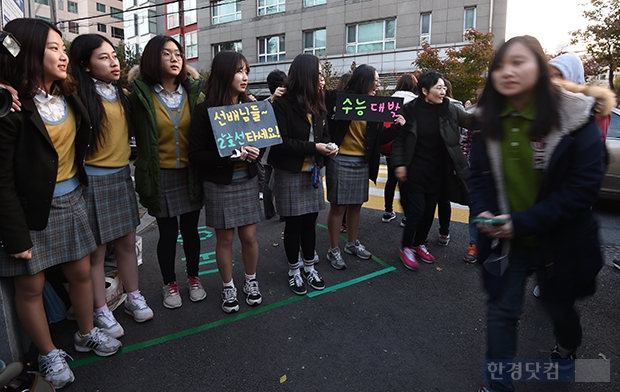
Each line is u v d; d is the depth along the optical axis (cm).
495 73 158
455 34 1617
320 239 441
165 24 2616
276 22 2050
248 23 2147
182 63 263
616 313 277
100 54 231
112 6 4684
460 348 242
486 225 162
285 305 292
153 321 270
